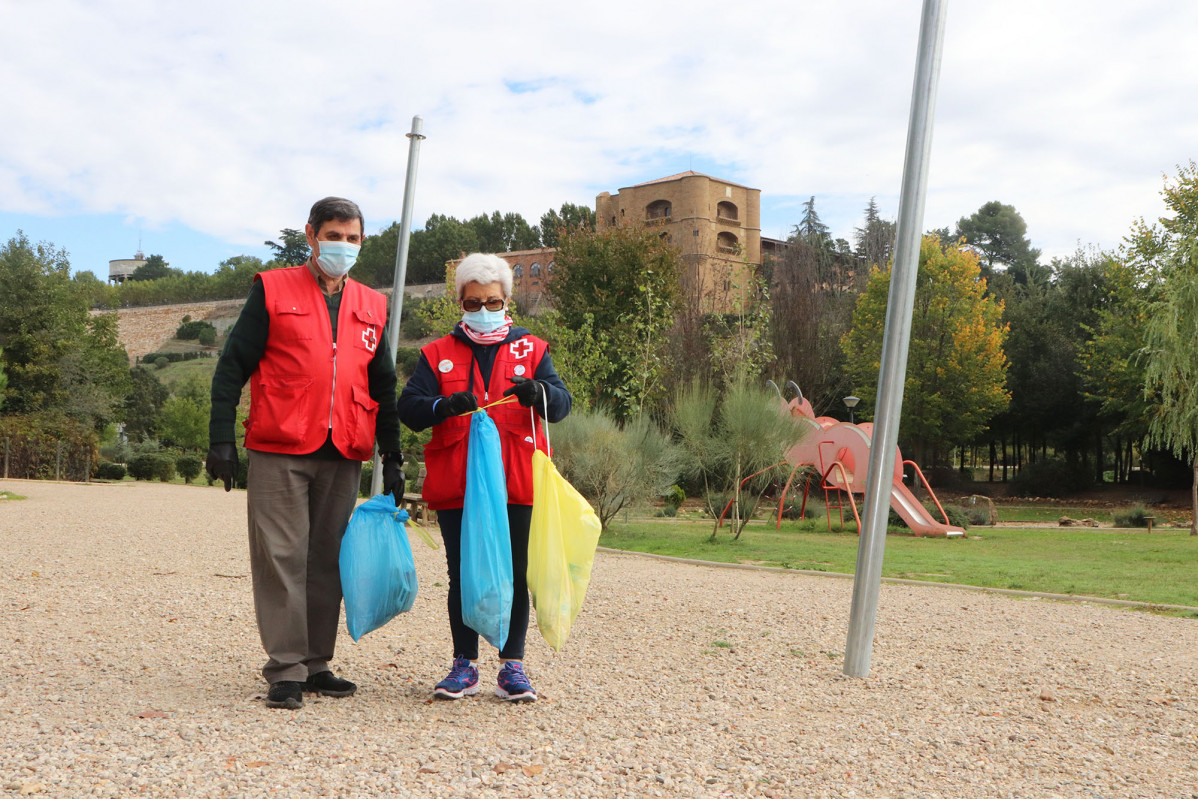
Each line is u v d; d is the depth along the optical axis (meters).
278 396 3.79
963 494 41.03
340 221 3.88
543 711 3.79
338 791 2.72
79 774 2.75
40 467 31.14
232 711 3.54
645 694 4.21
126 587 6.84
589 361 21.36
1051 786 3.18
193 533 11.36
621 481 14.86
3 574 7.31
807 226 70.75
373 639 5.27
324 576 3.98
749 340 25.73
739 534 15.56
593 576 8.97
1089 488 41.91
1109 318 36.69
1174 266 23.17
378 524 4.00
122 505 16.61
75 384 38.69
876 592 4.83
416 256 104.50
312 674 3.93
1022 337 44.47
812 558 12.35
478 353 4.04
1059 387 42.19
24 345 37.41
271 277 3.87
